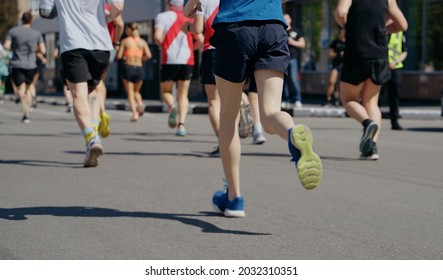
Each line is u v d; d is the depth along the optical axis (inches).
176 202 539.8
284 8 2337.6
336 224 474.3
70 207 519.2
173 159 783.1
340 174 689.0
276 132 424.5
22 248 411.2
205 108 1681.8
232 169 480.7
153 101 2101.4
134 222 473.4
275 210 515.2
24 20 1330.0
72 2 703.1
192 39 1060.5
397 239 438.0
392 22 803.4
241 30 438.9
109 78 2443.4
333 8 2223.2
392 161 788.6
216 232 448.1
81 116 708.7
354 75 783.7
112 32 823.1
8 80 2652.6
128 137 1041.5
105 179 642.8
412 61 1990.7
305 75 2320.4
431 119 1518.2
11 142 959.0
